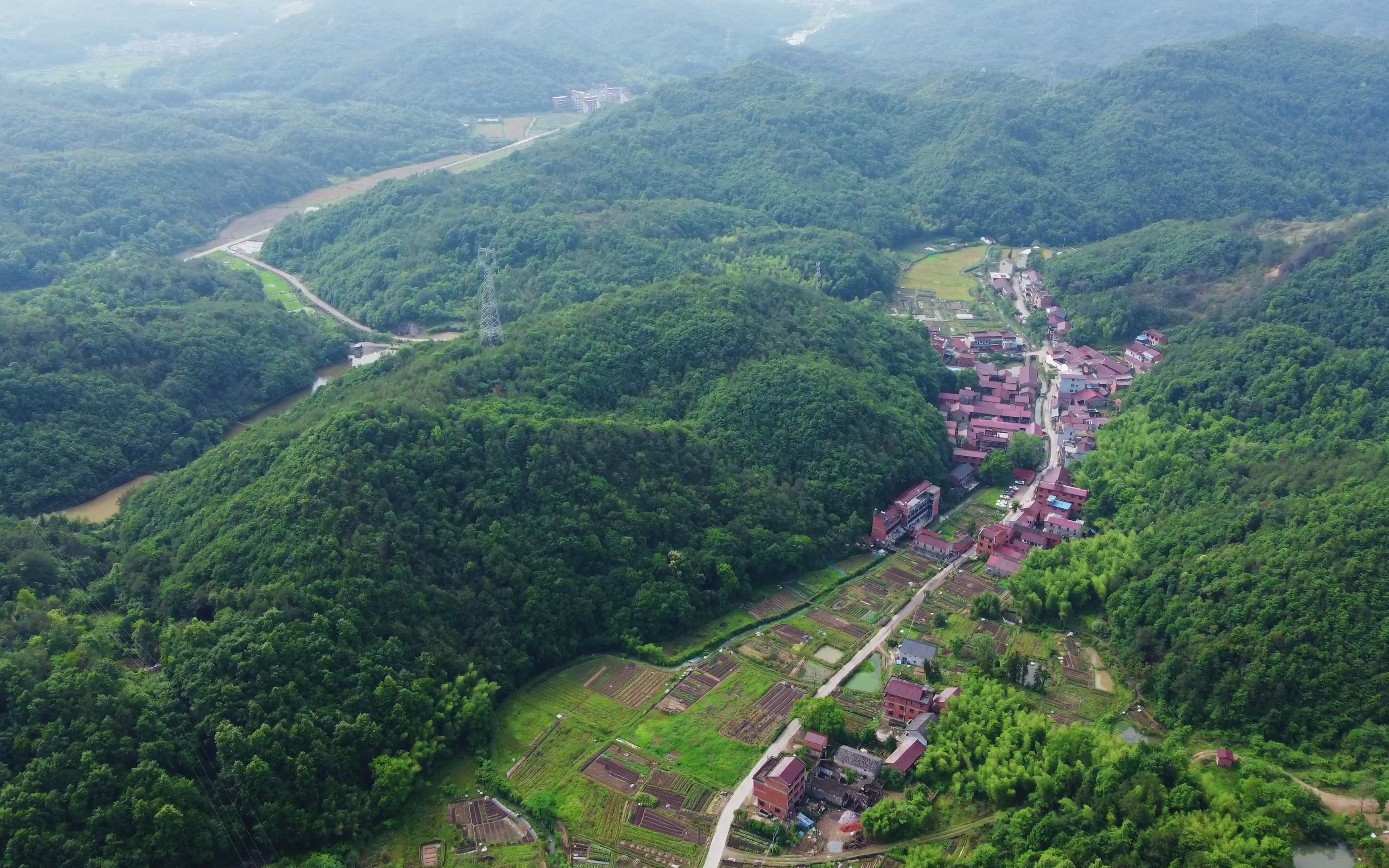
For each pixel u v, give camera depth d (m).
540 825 140.00
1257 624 159.25
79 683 136.88
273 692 141.50
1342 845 124.56
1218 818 126.31
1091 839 125.75
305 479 173.88
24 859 118.50
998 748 144.50
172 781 130.12
